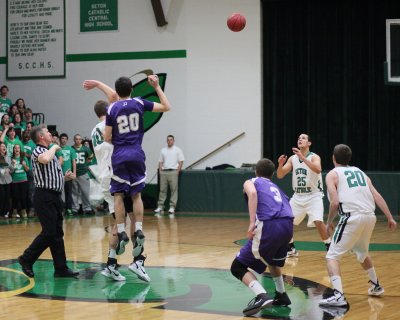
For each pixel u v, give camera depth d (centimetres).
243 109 1883
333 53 1831
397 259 944
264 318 600
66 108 2016
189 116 1916
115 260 794
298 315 610
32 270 818
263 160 655
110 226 1412
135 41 1952
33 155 798
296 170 972
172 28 1923
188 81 1916
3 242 1134
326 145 1842
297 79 1858
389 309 632
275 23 1867
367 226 655
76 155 1725
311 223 970
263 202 627
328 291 720
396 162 1806
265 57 1881
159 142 1931
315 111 1844
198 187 1786
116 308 643
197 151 1912
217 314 617
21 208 1598
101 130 814
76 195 1728
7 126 1600
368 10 1803
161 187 1783
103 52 1980
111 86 1975
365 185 664
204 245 1101
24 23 2047
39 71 2038
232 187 1761
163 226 1413
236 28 1144
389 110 1803
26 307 648
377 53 1800
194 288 741
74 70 2006
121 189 749
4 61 2066
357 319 592
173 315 613
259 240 616
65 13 2011
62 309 639
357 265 891
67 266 842
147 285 760
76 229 1354
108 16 1972
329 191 660
